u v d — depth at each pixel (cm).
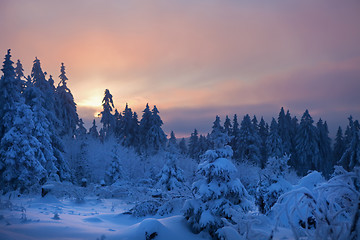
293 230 387
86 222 920
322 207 384
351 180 396
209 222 865
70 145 3950
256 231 471
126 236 726
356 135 3662
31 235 637
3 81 2458
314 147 5491
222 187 930
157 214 1125
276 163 1327
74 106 4497
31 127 2020
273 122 5478
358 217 346
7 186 1881
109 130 5494
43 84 3853
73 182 3294
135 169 4097
